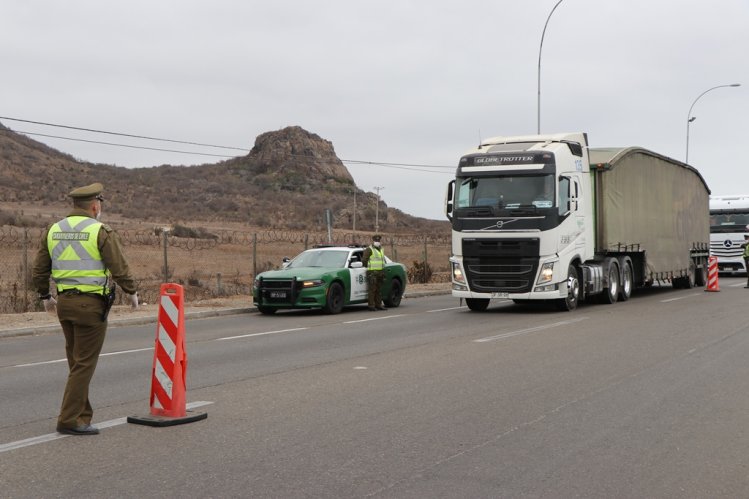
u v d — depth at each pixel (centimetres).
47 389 956
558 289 1930
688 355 1227
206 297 2564
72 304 712
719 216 4075
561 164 1953
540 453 658
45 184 11325
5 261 3859
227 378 1023
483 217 1934
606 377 1028
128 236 6094
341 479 582
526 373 1059
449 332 1566
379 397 891
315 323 1773
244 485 566
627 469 616
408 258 6378
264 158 16238
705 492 563
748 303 2294
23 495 541
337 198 14325
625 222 2355
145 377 1038
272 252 5834
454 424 759
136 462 624
